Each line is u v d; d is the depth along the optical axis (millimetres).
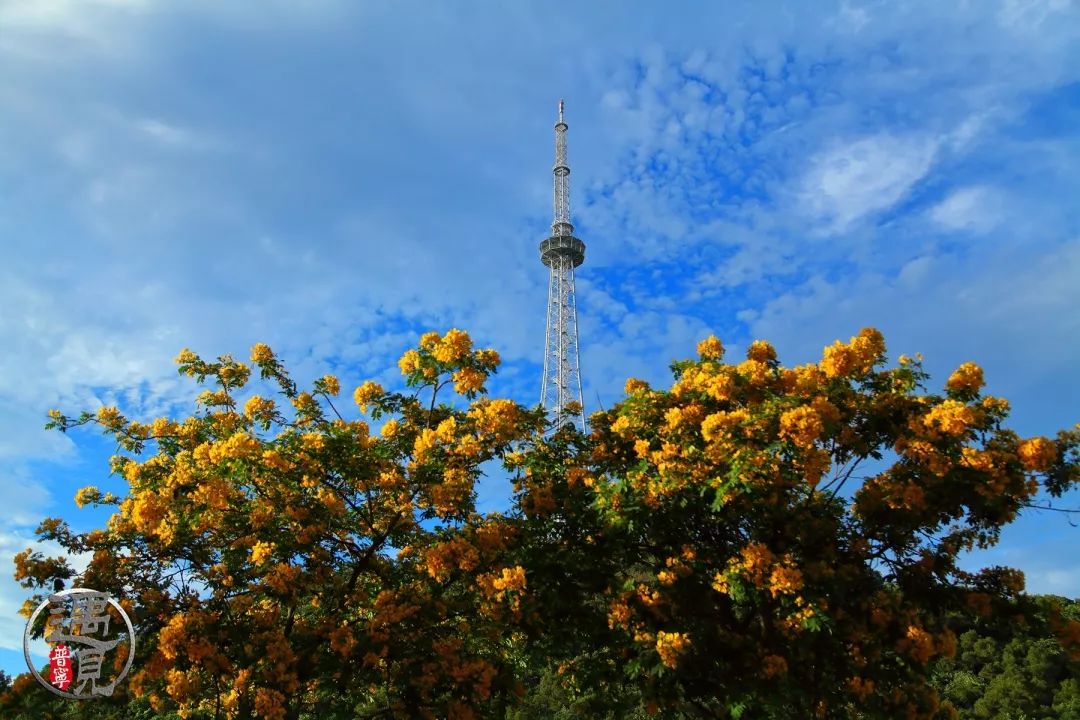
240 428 10273
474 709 8750
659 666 8141
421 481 9570
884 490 8938
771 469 7770
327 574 9578
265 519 9039
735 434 8164
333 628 9078
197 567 9500
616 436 10266
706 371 9406
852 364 9109
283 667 8367
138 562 9289
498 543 9312
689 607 8977
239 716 8188
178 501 8617
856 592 8766
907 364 9609
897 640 8602
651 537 9516
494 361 9906
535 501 9867
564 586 9203
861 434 9406
